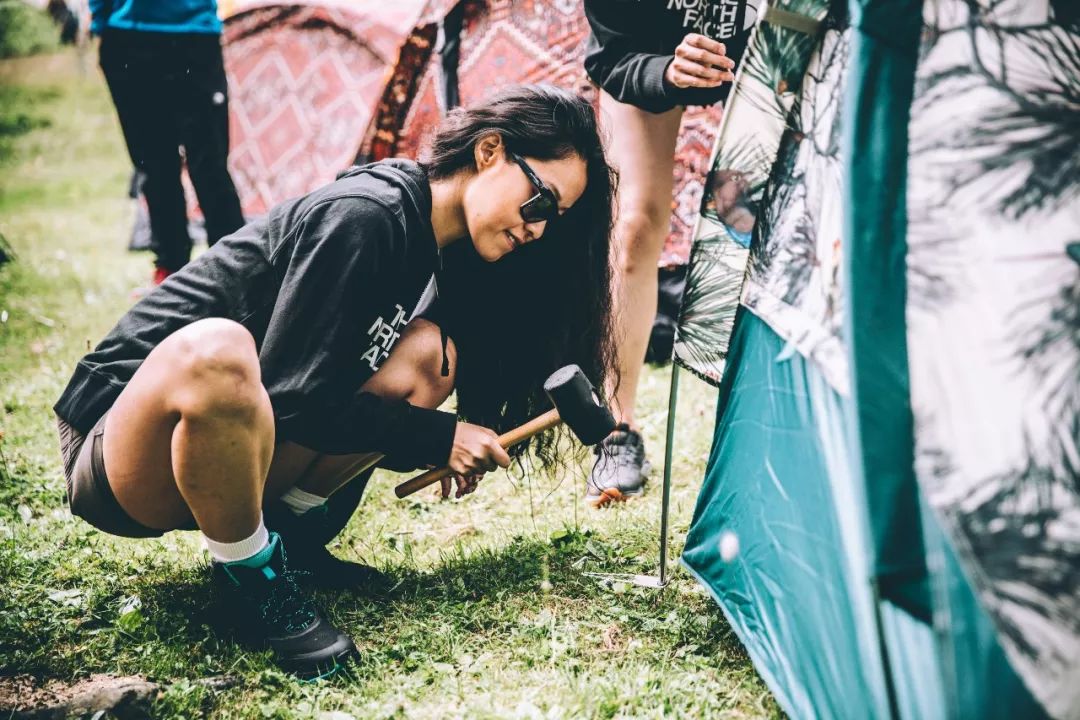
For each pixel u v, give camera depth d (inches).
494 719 70.3
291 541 88.6
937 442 51.1
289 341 74.6
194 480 72.3
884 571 53.8
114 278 210.4
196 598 89.6
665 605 86.5
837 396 62.6
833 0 67.6
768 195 76.1
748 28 98.1
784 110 73.7
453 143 80.9
